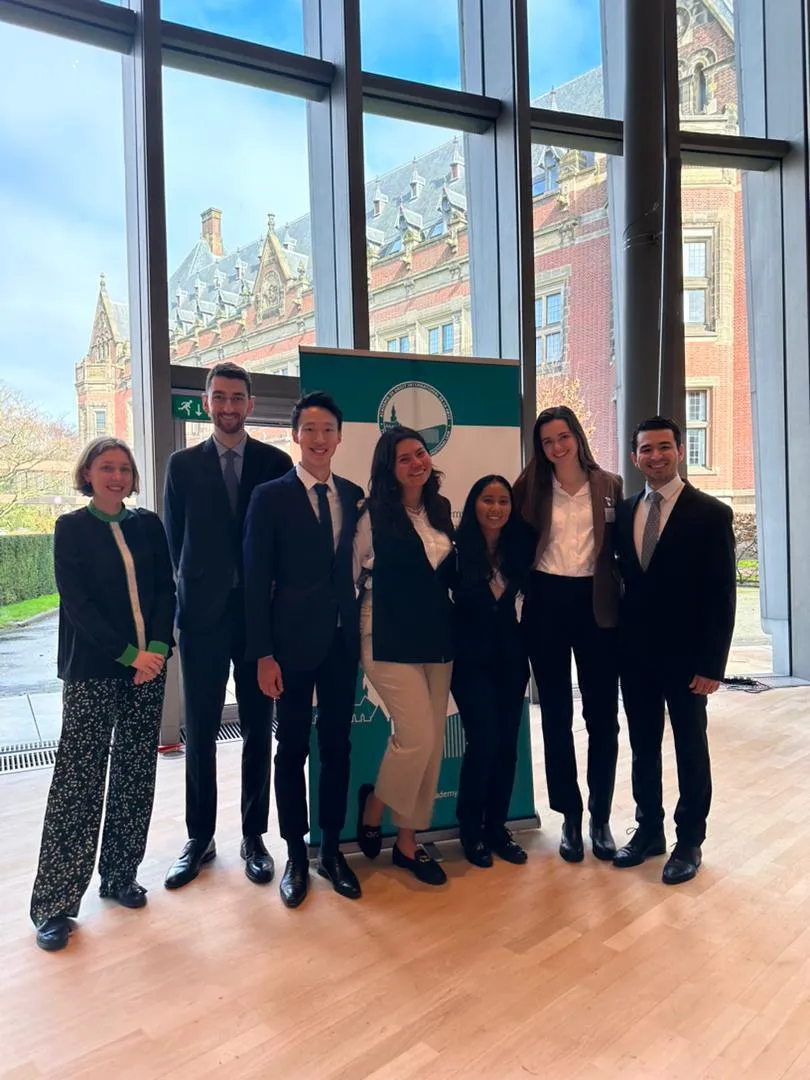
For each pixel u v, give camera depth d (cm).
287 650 212
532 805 271
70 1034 159
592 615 235
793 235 498
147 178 367
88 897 223
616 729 244
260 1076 145
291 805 220
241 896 221
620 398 491
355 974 179
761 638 552
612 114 503
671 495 227
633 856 238
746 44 523
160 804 299
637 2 409
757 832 262
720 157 501
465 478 266
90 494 213
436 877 227
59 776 203
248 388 238
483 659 233
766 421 529
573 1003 167
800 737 381
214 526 231
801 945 190
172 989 175
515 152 448
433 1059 149
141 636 212
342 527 221
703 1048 152
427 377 262
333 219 431
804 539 504
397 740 224
